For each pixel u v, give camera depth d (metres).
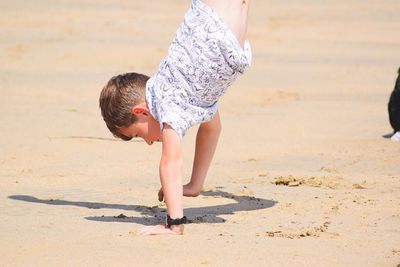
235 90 32.50
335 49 45.75
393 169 19.25
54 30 48.50
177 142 13.27
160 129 13.62
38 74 35.06
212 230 13.63
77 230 13.47
